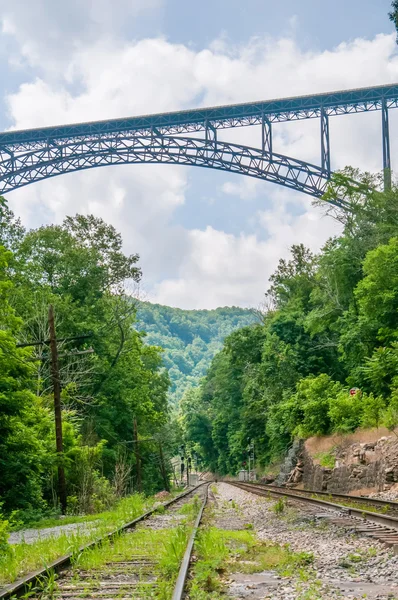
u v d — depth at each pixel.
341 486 35.81
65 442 32.50
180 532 12.82
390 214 59.31
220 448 120.31
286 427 61.44
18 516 23.91
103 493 31.50
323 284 63.06
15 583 8.24
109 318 56.75
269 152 93.25
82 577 9.32
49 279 57.12
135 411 57.84
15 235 55.78
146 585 8.17
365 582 8.82
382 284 46.41
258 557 11.30
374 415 36.94
